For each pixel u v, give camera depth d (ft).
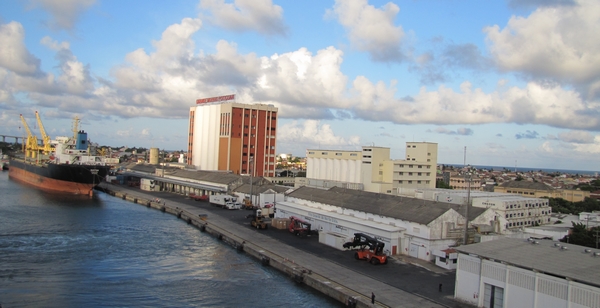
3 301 121.49
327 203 232.94
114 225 242.37
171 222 260.01
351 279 138.31
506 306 106.42
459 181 598.34
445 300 119.24
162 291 135.33
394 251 172.86
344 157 366.43
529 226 260.01
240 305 124.77
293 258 164.76
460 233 172.65
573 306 92.63
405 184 341.62
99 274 150.51
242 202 329.31
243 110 477.77
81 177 366.63
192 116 548.31
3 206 290.97
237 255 180.96
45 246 186.29
